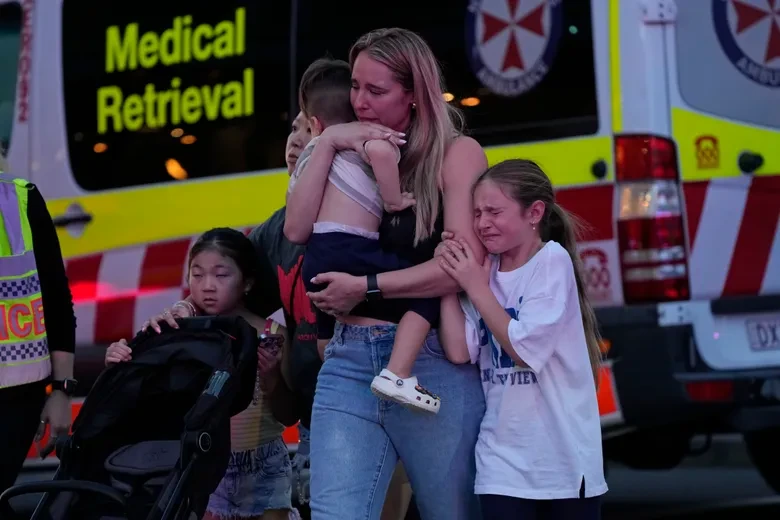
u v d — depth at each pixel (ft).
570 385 21.81
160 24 39.45
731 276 33.94
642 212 33.35
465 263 21.57
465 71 35.24
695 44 34.24
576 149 33.99
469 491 22.25
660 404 33.27
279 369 26.17
